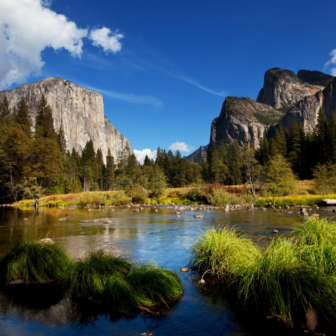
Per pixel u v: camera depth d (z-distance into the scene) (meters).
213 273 5.41
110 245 8.34
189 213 20.25
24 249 5.78
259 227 11.23
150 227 12.53
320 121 75.12
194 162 113.88
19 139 45.53
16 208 31.08
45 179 49.03
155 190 40.34
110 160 99.56
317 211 17.72
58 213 22.16
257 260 4.72
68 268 5.39
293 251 4.84
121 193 36.81
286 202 24.50
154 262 6.38
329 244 5.08
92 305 4.26
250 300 4.14
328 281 3.71
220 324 3.52
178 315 3.81
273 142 75.56
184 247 8.02
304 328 3.38
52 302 4.39
